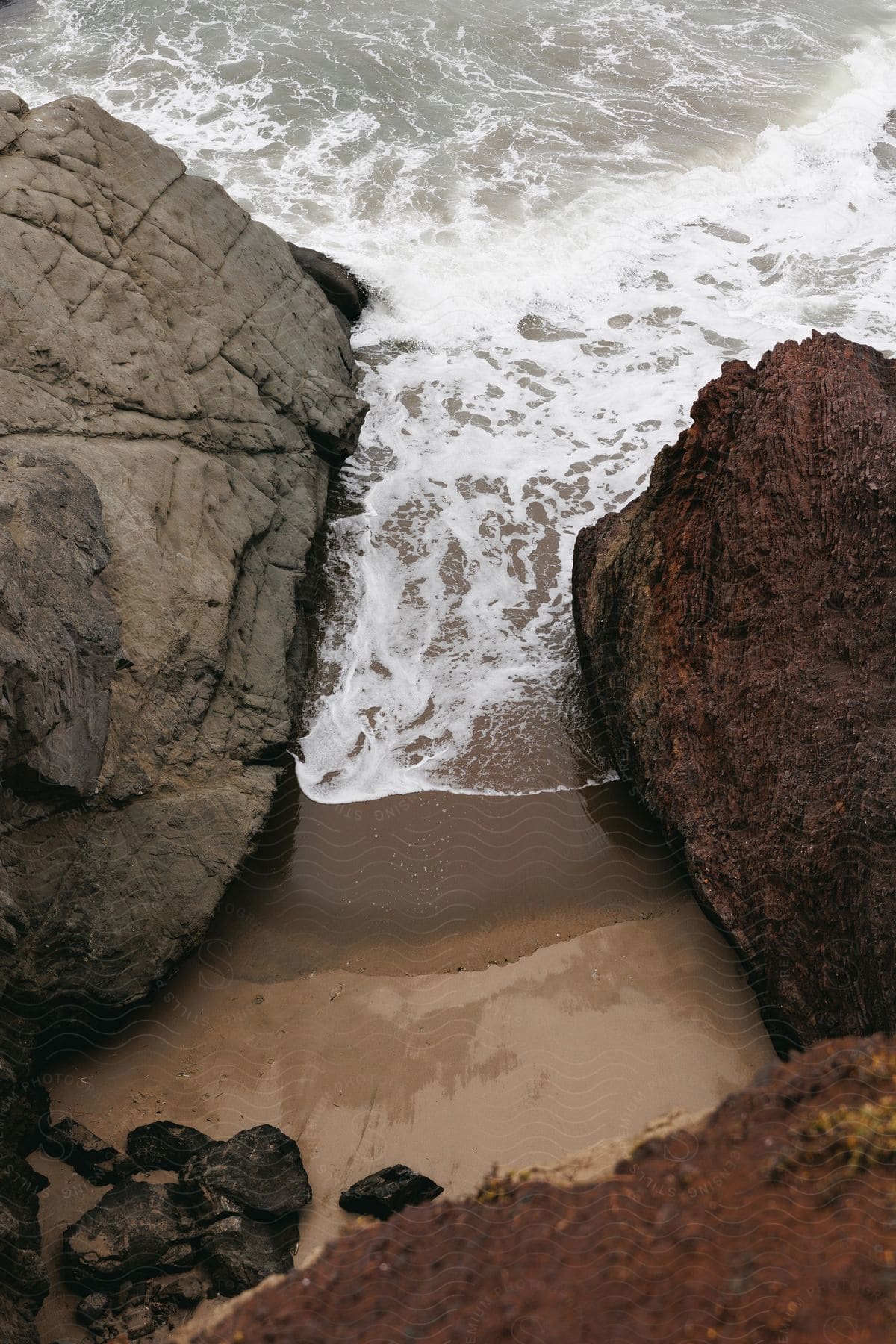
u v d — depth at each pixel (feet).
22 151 32.48
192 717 26.91
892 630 23.29
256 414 34.45
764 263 47.65
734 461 27.14
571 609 33.60
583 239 48.34
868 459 24.77
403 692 31.55
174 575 27.78
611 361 42.75
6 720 21.17
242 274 37.14
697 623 27.27
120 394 30.81
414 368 42.68
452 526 36.35
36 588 23.32
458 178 51.37
